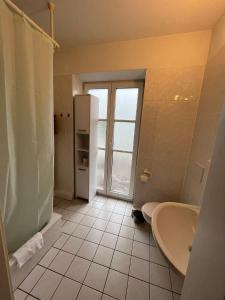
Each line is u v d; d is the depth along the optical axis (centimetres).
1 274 64
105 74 200
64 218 204
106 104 233
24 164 118
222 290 38
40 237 134
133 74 196
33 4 126
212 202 52
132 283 128
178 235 108
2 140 95
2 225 62
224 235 41
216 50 136
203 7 124
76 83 214
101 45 187
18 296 115
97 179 266
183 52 162
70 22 149
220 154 50
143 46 173
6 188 102
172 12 131
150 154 195
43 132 130
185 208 120
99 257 150
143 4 124
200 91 164
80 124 217
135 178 225
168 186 196
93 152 232
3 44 89
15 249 125
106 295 119
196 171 151
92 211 221
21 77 104
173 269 76
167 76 171
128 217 211
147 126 189
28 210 128
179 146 182
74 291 120
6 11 90
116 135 238
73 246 161
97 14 137
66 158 236
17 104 106
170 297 119
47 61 125
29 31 104
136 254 155
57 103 219
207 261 50
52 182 152
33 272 132
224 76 114
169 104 176
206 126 138
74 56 199
